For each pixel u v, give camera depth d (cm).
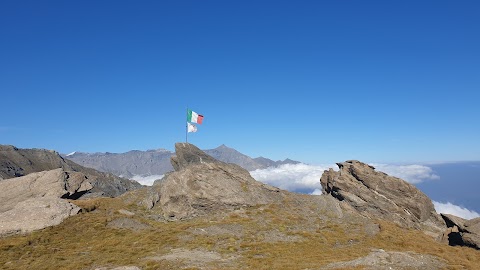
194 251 4212
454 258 4069
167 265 3584
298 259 3800
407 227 6400
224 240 4688
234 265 3556
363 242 4912
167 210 6347
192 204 6316
